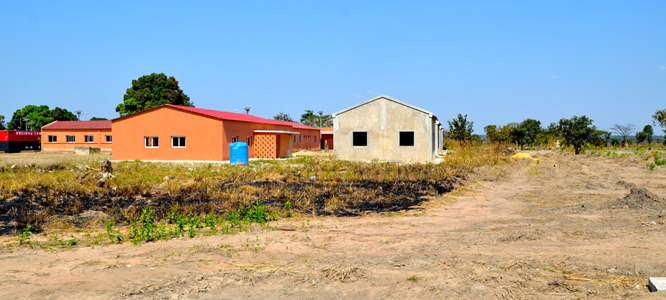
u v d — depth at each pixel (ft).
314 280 18.81
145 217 32.76
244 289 18.03
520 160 87.30
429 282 18.26
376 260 21.83
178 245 25.46
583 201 41.70
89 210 37.35
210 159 97.09
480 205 40.91
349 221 33.73
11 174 59.62
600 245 24.02
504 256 22.25
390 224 32.04
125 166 75.77
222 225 31.53
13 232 29.78
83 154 133.59
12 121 233.76
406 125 92.43
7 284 18.76
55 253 24.08
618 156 97.86
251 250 24.17
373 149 93.86
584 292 17.01
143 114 101.45
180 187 50.83
